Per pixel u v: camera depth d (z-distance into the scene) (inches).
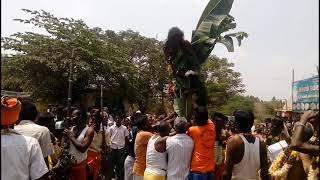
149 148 259.4
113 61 1195.9
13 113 147.4
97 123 328.5
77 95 1167.6
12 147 143.3
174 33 279.0
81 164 252.8
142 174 298.2
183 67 286.4
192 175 235.3
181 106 287.4
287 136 231.3
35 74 1125.1
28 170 146.7
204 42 298.5
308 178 155.4
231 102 1304.1
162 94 1414.9
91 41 1168.8
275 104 1149.7
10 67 1101.1
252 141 190.1
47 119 253.8
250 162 188.2
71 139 245.3
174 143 237.0
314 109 139.8
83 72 1104.2
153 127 281.1
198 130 236.8
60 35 1138.0
